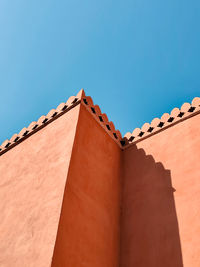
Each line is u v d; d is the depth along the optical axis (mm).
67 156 4824
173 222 4805
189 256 4238
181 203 4922
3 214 5008
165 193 5309
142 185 5859
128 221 5516
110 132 6688
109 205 5457
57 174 4676
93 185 5168
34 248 3812
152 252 4734
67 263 3744
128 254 5031
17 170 5809
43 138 5918
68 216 4137
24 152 6141
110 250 4914
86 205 4719
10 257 4000
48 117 6387
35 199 4617
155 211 5219
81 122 5523
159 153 6066
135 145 6820
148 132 6734
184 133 5859
